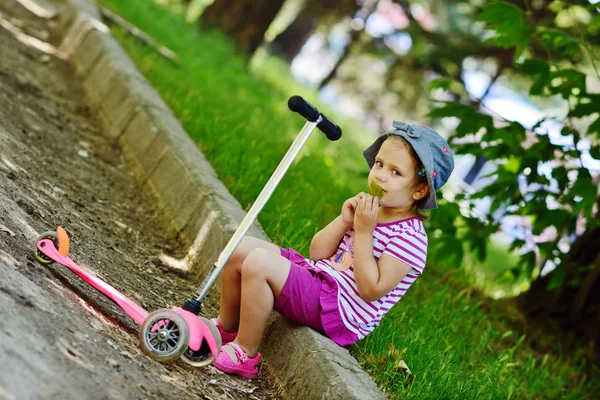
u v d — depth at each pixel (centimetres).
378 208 334
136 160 597
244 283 333
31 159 489
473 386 402
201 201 488
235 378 336
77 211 451
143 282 402
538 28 564
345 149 1152
